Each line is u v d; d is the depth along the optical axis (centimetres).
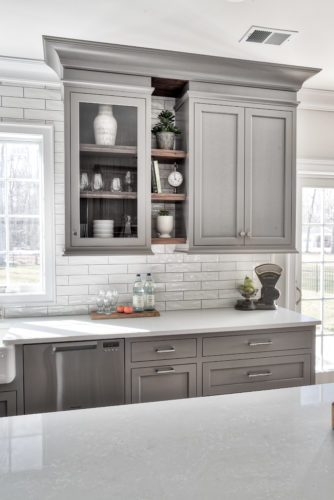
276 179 299
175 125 315
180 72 273
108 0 206
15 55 276
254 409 130
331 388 149
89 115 267
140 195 277
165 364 254
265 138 296
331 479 91
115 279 312
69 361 239
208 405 134
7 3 209
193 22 230
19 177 307
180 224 305
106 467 96
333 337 382
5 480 91
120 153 273
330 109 359
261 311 319
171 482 90
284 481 91
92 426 118
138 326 263
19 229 308
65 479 92
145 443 108
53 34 244
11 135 296
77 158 265
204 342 260
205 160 286
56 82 297
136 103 273
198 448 105
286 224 302
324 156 362
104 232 271
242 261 341
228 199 290
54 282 301
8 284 305
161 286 322
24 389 234
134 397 250
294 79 294
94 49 251
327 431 115
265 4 210
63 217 302
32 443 108
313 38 250
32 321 280
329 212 375
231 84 287
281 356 276
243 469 96
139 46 257
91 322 276
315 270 374
